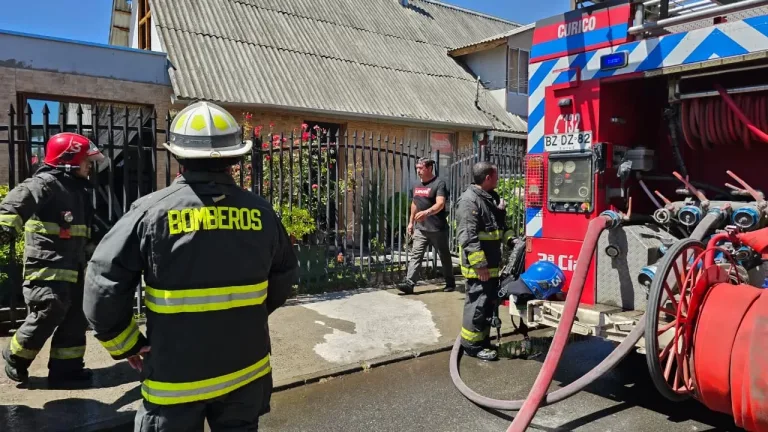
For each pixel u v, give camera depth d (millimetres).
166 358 2131
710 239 3541
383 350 5059
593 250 3684
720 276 3424
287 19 13875
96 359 4559
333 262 7711
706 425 3668
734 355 3041
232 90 10523
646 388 4340
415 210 7332
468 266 4820
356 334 5492
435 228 7109
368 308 6465
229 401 2305
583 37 4230
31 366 4387
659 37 3789
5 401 3730
